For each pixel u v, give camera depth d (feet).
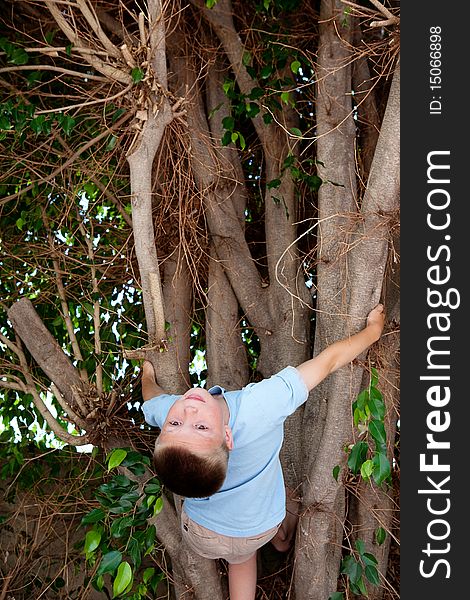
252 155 12.35
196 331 12.34
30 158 12.62
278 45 11.12
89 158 11.53
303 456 10.36
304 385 8.32
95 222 12.70
